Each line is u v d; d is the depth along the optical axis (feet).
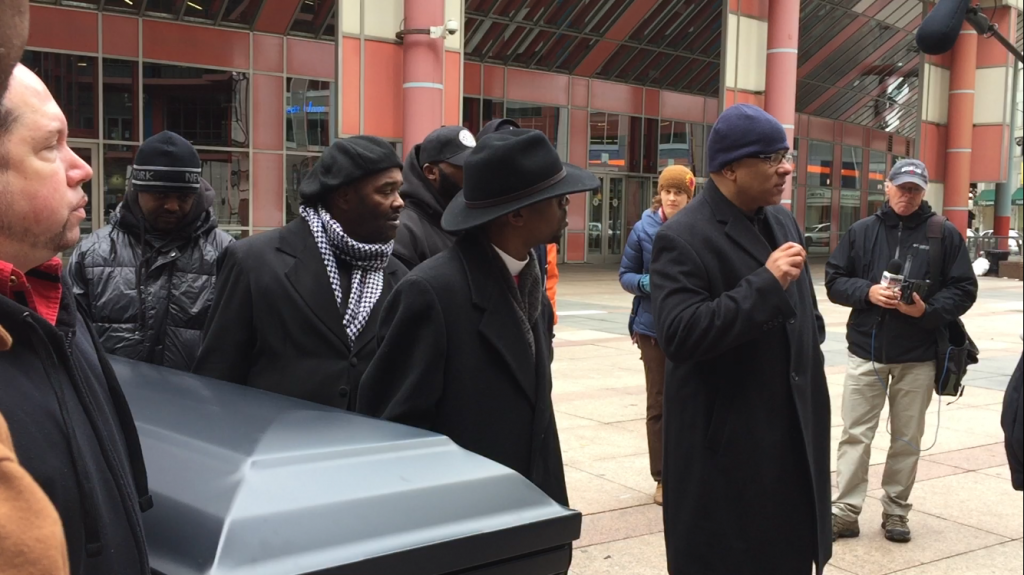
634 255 15.89
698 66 86.79
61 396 3.13
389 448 4.95
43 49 50.75
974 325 44.09
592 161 82.79
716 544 8.57
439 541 4.36
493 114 75.46
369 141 9.89
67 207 3.60
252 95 56.85
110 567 3.26
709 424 8.70
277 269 9.71
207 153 55.98
